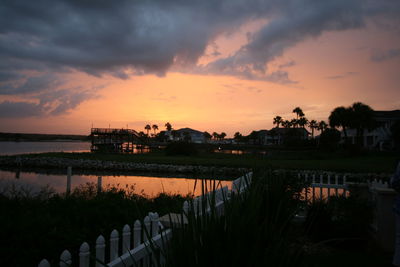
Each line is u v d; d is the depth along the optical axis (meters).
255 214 2.21
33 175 33.72
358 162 41.44
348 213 5.67
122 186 22.56
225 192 4.31
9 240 4.57
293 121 109.56
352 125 59.50
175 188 21.06
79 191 11.88
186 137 155.00
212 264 1.96
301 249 2.28
